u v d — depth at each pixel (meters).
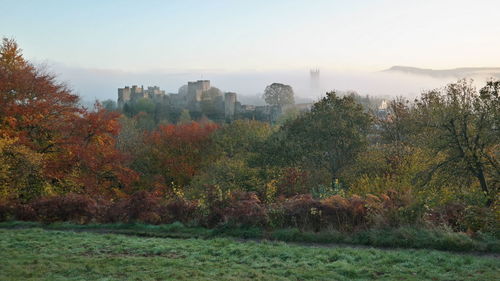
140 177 46.22
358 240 11.95
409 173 23.36
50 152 28.39
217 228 14.06
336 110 35.91
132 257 9.83
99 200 17.02
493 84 20.09
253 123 57.59
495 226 11.62
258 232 13.37
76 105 30.73
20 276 8.07
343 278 8.06
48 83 28.92
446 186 20.66
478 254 10.28
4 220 16.53
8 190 20.83
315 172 32.28
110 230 14.77
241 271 8.55
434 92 22.91
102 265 9.00
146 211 15.70
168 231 14.42
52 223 15.88
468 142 20.95
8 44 28.78
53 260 9.52
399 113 32.47
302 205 13.78
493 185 20.00
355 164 31.53
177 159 49.88
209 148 52.16
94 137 30.33
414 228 11.82
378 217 12.34
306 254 10.05
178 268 8.80
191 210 15.51
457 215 12.67
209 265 9.12
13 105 26.12
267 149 36.38
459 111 20.75
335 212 13.25
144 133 57.12
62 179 27.12
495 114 19.59
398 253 10.01
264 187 23.80
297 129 37.62
